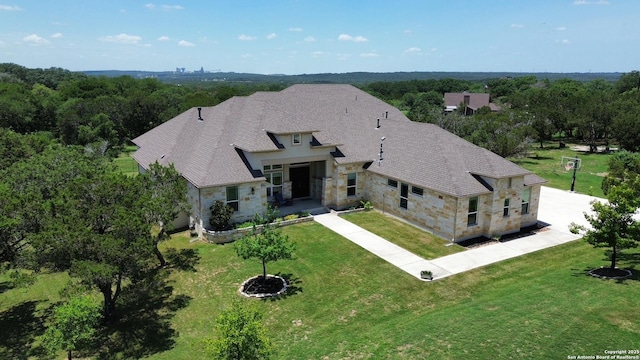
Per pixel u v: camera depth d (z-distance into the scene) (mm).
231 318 11234
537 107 70438
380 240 23469
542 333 12578
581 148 62188
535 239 23438
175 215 20562
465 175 23609
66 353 14820
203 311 16781
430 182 24078
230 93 94000
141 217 16328
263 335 11531
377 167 28328
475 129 49281
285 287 18203
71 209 16016
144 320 16375
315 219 27141
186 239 24672
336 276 19203
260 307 16641
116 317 16625
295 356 13172
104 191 16578
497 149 44281
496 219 23453
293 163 29141
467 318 14188
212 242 23797
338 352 13141
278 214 26812
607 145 59344
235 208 25406
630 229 16516
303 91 39938
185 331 15555
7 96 75125
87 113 70875
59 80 164875
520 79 159375
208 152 26594
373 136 31344
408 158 27203
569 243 22797
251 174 25719
